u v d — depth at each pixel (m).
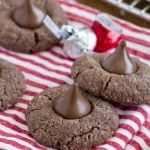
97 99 0.34
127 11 0.43
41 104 0.33
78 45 0.39
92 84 0.34
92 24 0.42
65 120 0.32
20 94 0.35
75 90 0.33
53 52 0.40
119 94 0.34
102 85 0.34
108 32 0.40
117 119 0.33
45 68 0.38
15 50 0.40
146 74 0.35
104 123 0.32
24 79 0.36
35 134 0.32
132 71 0.35
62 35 0.40
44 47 0.40
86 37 0.39
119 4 0.42
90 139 0.32
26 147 0.31
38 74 0.38
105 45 0.40
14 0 0.42
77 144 0.31
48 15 0.41
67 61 0.39
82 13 0.43
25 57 0.39
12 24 0.40
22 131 0.33
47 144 0.32
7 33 0.39
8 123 0.33
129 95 0.34
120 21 0.42
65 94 0.33
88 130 0.32
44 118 0.32
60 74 0.38
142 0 0.44
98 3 0.45
